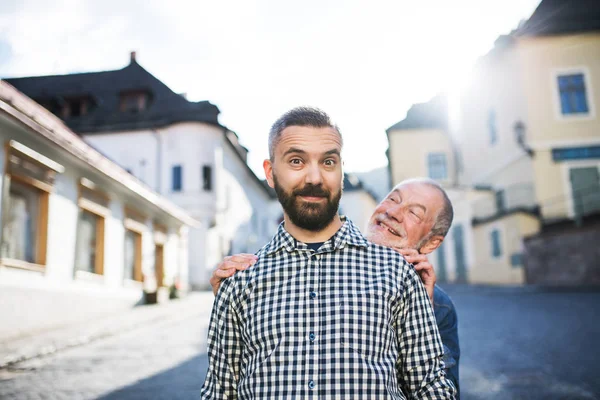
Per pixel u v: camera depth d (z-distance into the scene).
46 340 9.03
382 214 2.42
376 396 1.55
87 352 8.27
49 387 5.96
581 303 12.81
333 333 1.61
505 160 25.58
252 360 1.65
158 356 7.83
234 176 34.12
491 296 16.98
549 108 23.23
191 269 27.94
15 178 10.02
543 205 22.22
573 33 23.48
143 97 31.14
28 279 10.27
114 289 14.47
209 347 1.79
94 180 13.26
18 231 10.32
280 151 1.74
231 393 1.74
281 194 1.75
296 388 1.56
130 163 29.33
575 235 18.80
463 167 31.05
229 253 32.94
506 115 25.45
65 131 11.35
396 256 1.77
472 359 6.89
